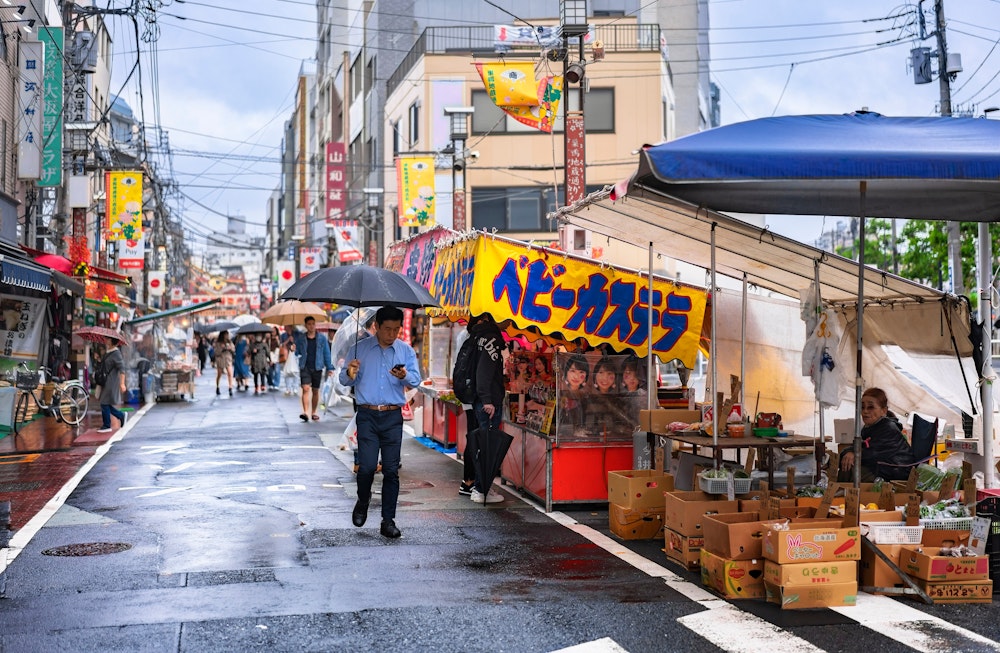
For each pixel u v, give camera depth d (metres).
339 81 60.78
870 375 10.59
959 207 7.78
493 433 9.95
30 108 21.28
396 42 45.97
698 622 5.93
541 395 10.40
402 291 8.37
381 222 45.00
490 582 6.85
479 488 10.16
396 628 5.77
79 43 25.88
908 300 9.35
